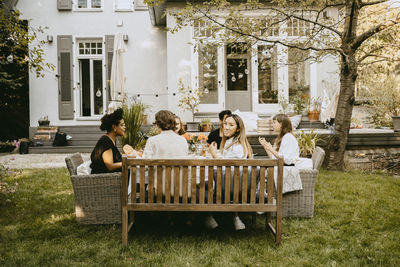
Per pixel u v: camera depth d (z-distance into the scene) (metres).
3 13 5.40
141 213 3.61
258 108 10.19
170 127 3.03
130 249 2.73
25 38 5.56
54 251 2.71
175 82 9.70
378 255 2.66
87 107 11.40
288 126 3.75
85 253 2.70
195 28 9.61
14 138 13.02
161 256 2.63
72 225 3.32
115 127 3.43
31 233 3.12
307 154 6.62
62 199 4.30
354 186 5.00
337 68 9.99
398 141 6.97
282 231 3.18
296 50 6.71
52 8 10.98
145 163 2.71
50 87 10.95
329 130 8.05
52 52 10.96
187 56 9.67
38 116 10.91
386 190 4.79
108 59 11.09
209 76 9.88
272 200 2.80
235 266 2.48
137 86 11.10
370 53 6.45
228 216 3.66
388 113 10.28
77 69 11.16
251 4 5.59
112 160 3.34
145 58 11.11
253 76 10.10
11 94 12.38
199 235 3.10
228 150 3.27
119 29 11.11
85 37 11.05
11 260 2.56
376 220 3.46
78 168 3.39
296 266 2.50
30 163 7.54
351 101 6.43
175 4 9.48
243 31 5.59
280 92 10.14
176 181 2.73
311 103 9.78
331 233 3.12
